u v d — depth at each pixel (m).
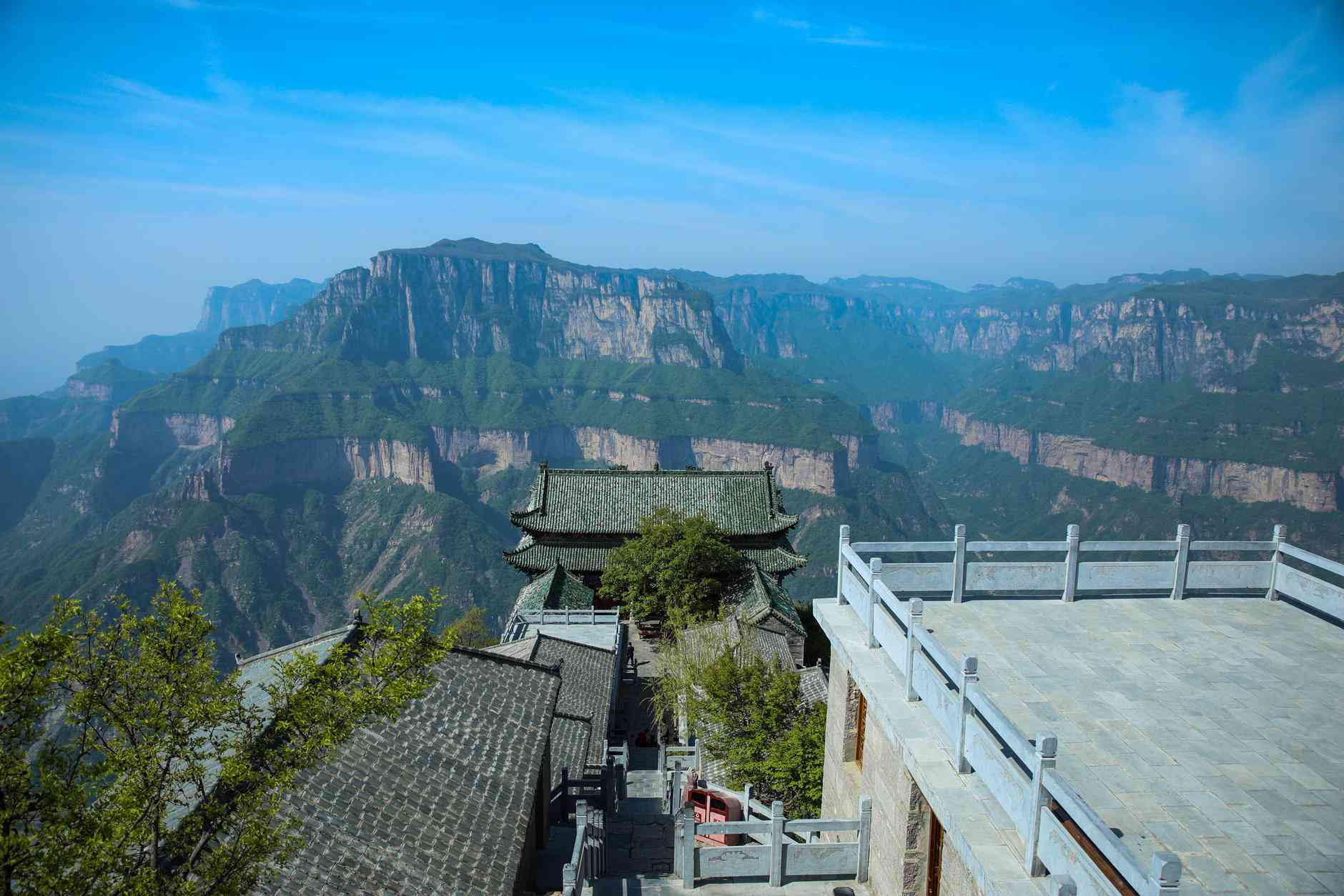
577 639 45.91
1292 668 11.29
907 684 10.53
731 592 53.94
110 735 10.87
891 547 14.09
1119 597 14.29
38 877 8.95
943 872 9.86
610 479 64.44
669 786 22.80
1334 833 7.68
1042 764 7.05
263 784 11.10
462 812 15.52
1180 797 8.26
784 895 12.71
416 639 13.01
